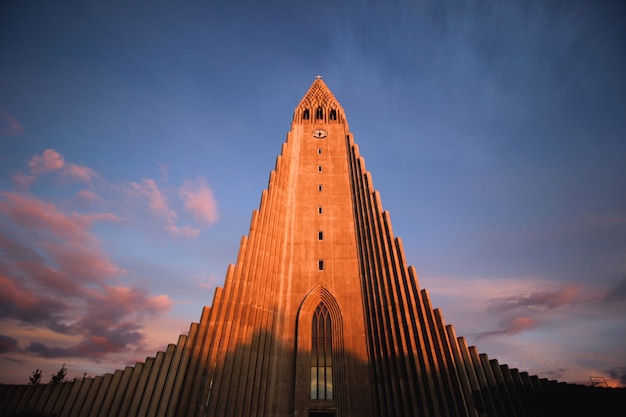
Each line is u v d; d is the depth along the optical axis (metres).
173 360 28.44
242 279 34.56
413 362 29.12
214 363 29.14
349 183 46.50
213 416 26.42
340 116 57.00
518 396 26.00
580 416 24.67
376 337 32.66
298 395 30.00
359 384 30.78
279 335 34.00
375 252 37.62
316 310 35.91
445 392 27.30
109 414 25.38
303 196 45.16
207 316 31.53
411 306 32.09
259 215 40.56
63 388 25.94
